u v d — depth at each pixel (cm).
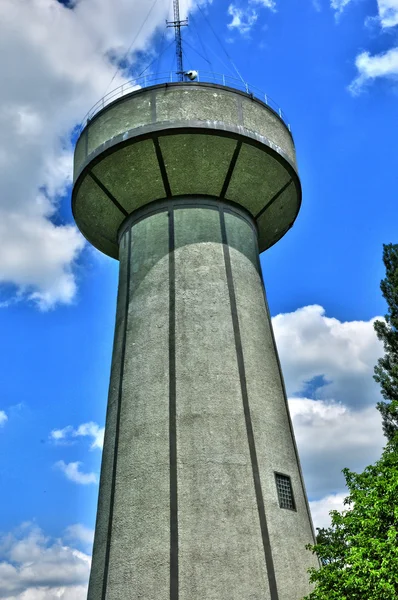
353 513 1162
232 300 1845
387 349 2700
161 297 1833
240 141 1884
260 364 1784
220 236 1947
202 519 1454
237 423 1622
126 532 1495
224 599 1357
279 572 1435
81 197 2070
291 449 1722
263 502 1523
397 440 1312
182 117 1862
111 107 1988
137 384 1719
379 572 998
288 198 2108
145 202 2033
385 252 2806
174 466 1532
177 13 2306
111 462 1661
